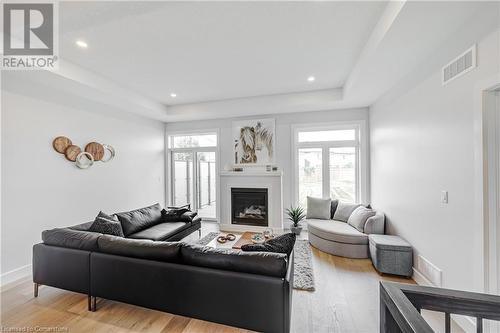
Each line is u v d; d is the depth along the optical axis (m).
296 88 4.09
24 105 2.94
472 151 1.79
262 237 3.39
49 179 3.23
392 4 1.84
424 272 2.48
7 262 2.75
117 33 2.35
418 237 2.61
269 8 2.01
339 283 2.65
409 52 2.32
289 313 1.67
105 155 4.17
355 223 3.65
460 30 1.89
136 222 3.47
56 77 2.91
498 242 1.67
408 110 2.83
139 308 2.18
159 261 1.94
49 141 3.24
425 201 2.46
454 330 1.88
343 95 3.94
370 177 4.41
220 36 2.44
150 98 4.59
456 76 1.95
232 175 5.07
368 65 2.63
